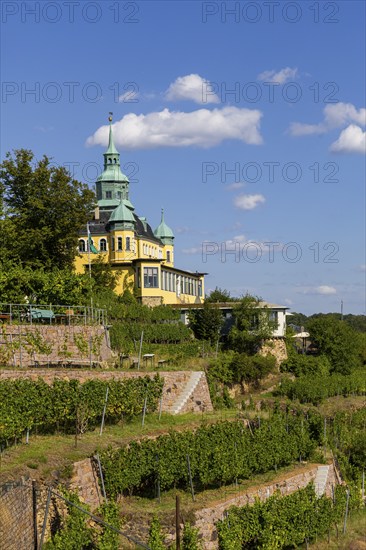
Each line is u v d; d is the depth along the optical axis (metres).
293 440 37.56
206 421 38.06
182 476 30.42
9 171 53.78
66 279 44.75
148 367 43.81
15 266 46.78
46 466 26.84
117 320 52.28
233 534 28.09
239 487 32.44
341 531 34.91
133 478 28.97
